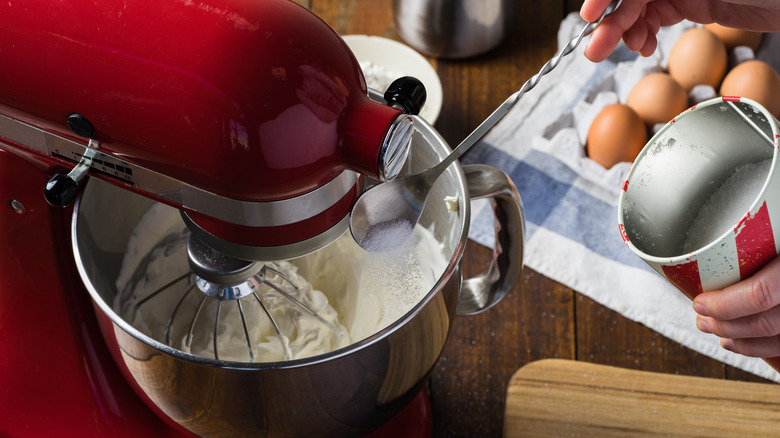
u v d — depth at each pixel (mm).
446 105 1118
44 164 776
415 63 1092
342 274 923
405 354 769
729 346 817
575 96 1115
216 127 680
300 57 685
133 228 901
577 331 985
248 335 853
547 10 1193
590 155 1060
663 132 783
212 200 711
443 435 939
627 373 924
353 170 709
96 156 726
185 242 928
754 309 742
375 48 1101
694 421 900
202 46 678
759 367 957
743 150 785
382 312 902
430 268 896
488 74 1141
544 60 1151
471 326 989
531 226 1040
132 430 864
